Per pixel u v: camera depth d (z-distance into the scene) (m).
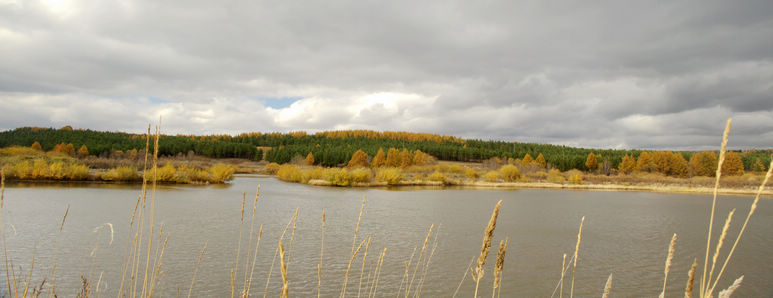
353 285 15.47
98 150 120.31
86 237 21.09
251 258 18.70
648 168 113.56
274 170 104.56
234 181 68.69
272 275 16.45
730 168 100.56
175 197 40.28
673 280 17.33
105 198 36.78
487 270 18.20
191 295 13.89
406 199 46.34
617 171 122.06
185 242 21.12
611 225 31.06
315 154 138.38
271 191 51.31
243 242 21.64
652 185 80.44
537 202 46.34
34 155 70.88
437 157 166.88
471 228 28.09
